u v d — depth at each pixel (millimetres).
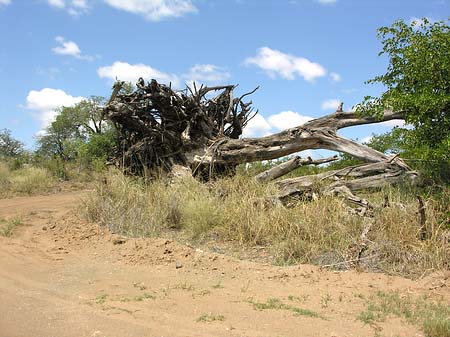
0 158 29844
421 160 11281
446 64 10273
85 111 38594
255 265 8117
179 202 11922
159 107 16891
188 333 5199
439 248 8141
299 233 9398
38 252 9219
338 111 14984
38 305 6156
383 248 8359
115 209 11562
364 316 5836
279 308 6141
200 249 9242
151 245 9016
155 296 6605
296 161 14375
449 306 6316
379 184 12195
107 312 5883
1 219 12352
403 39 11328
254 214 10477
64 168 25188
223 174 16109
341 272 7777
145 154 17312
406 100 10648
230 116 18516
